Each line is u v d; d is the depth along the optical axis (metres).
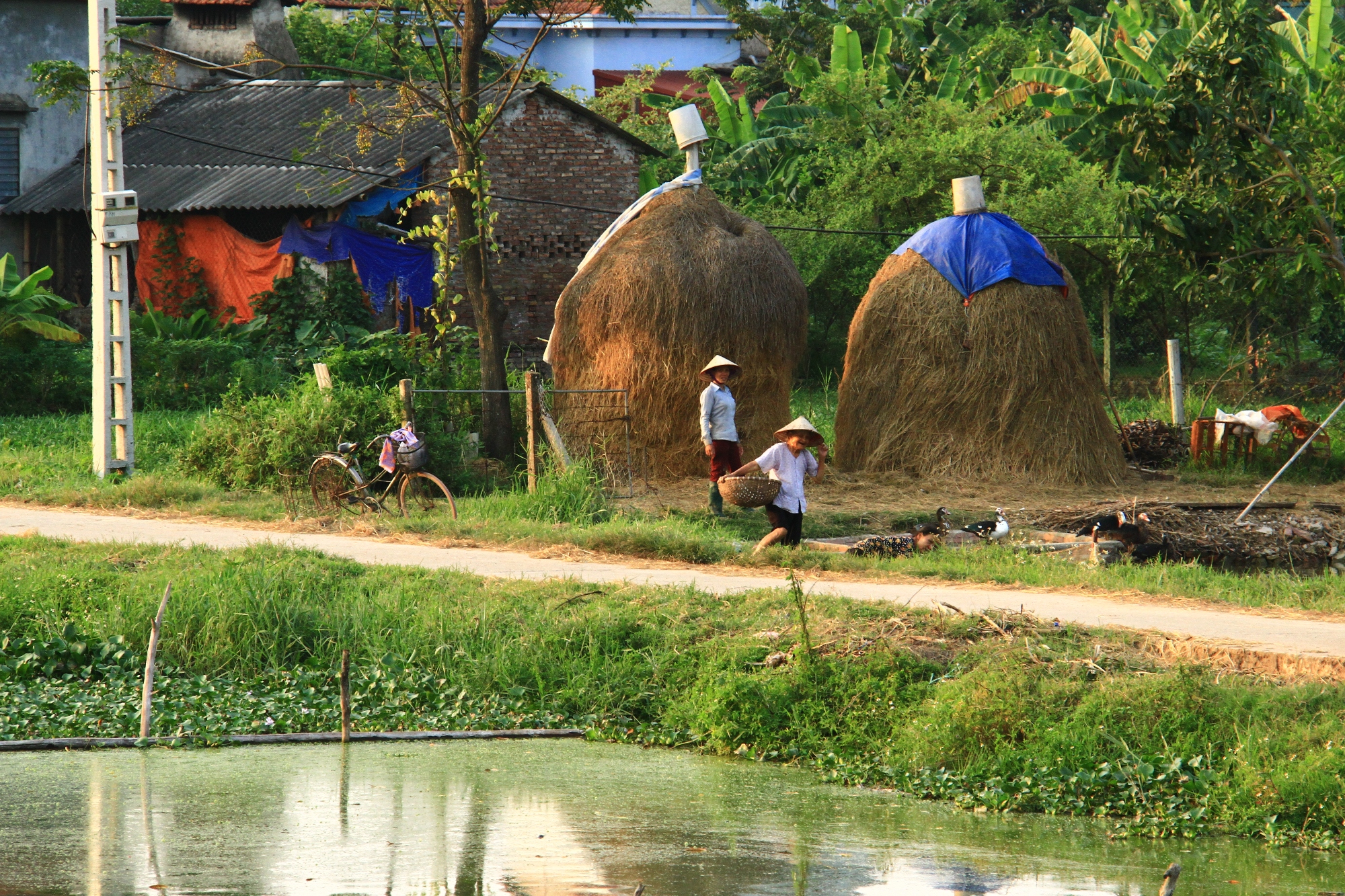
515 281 70.44
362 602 28.39
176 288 69.56
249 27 83.50
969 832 18.59
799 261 72.56
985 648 24.22
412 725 24.47
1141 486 47.78
